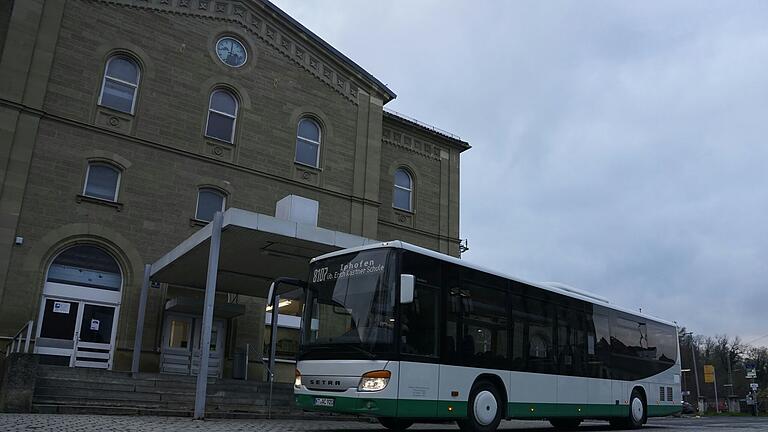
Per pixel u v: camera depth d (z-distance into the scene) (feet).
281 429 36.65
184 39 71.36
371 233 81.61
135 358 58.80
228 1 75.51
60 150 61.00
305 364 35.68
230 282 61.72
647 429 52.54
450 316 36.47
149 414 43.09
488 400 37.86
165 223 65.82
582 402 45.83
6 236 56.44
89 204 61.67
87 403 44.04
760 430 51.93
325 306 36.50
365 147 84.33
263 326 71.97
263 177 73.77
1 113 58.29
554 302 45.47
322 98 81.71
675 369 59.82
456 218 96.78
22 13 61.16
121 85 66.69
